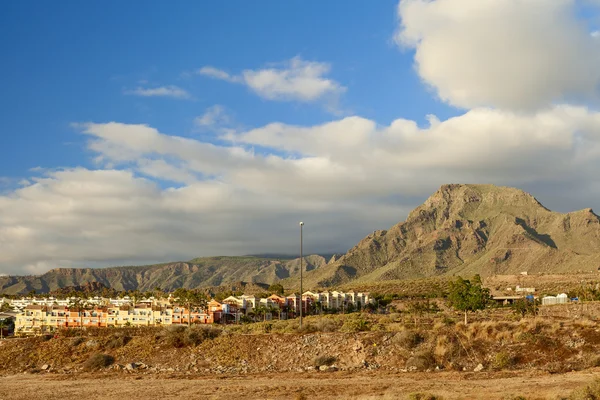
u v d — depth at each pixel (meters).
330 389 52.22
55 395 56.50
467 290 96.31
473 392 47.16
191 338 76.19
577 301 146.38
